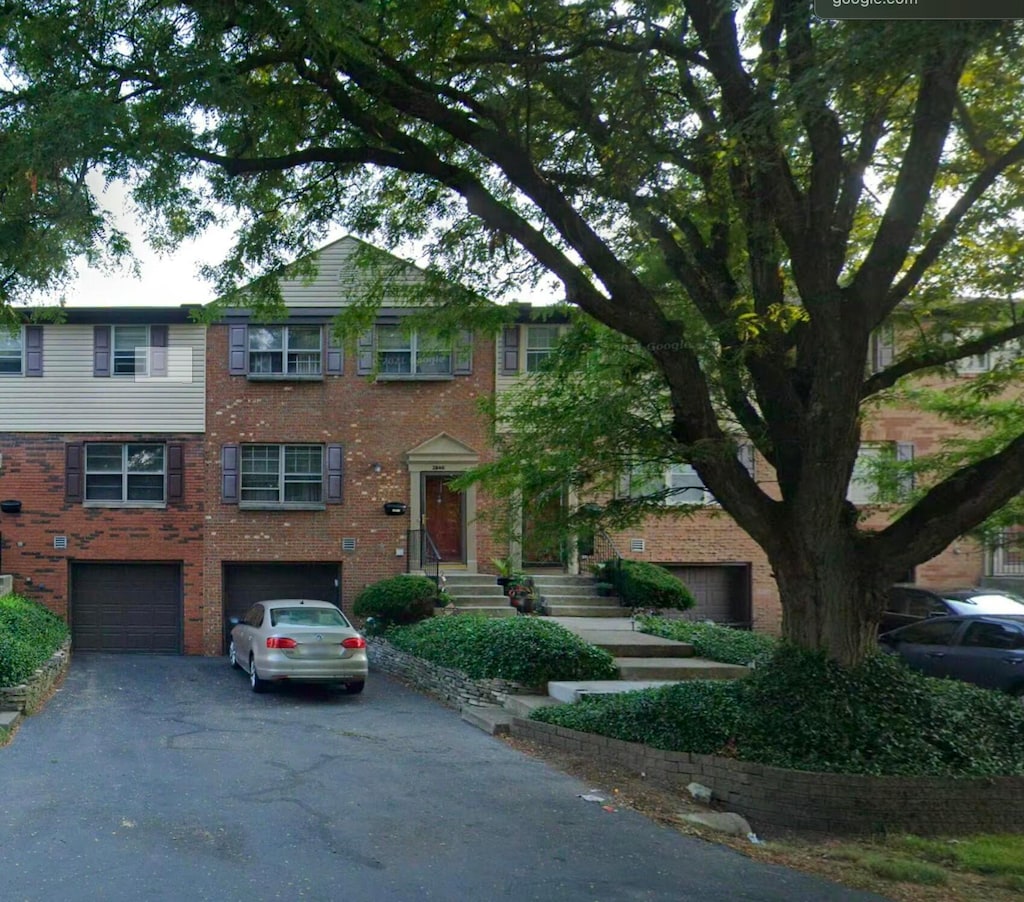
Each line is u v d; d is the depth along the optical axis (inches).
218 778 366.0
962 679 571.8
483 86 413.1
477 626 607.5
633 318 375.6
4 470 883.4
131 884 246.5
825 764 344.2
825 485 370.9
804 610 384.8
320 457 895.1
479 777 379.9
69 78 367.6
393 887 250.1
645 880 264.2
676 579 813.9
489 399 535.5
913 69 326.3
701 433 378.0
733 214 424.5
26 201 358.0
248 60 396.2
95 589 895.1
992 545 455.2
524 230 399.5
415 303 513.3
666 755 374.9
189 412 891.4
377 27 395.9
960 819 341.1
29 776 366.3
